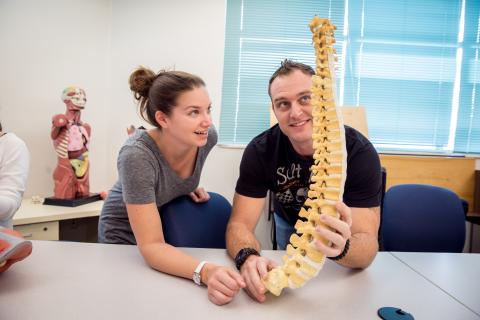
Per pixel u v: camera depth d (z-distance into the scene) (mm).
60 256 905
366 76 2795
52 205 1990
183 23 2600
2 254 724
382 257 1012
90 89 2453
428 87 2816
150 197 935
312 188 688
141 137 1057
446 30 2799
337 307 690
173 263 805
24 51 2137
